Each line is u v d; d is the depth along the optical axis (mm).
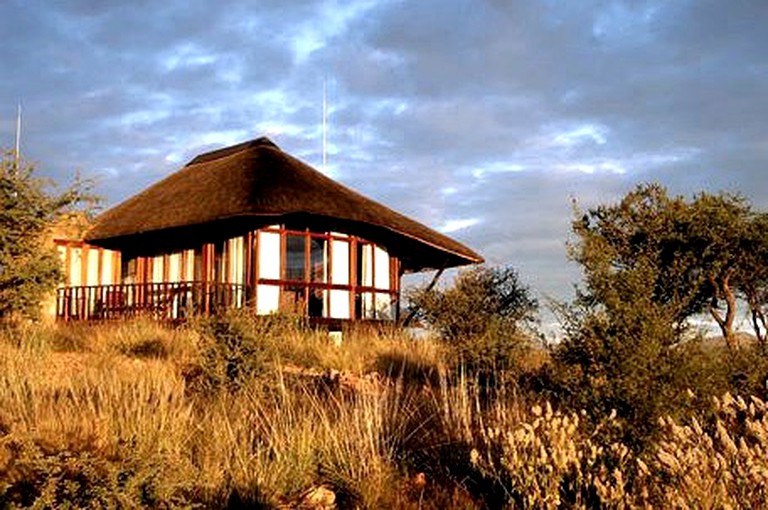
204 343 11945
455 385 12352
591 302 7660
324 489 6723
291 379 11992
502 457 6570
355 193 26172
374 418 8180
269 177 23281
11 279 14812
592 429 6957
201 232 24406
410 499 6609
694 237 20156
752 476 5219
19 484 5605
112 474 5453
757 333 9312
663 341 7375
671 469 5445
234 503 6258
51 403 8047
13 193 14922
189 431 7711
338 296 24188
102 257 26203
